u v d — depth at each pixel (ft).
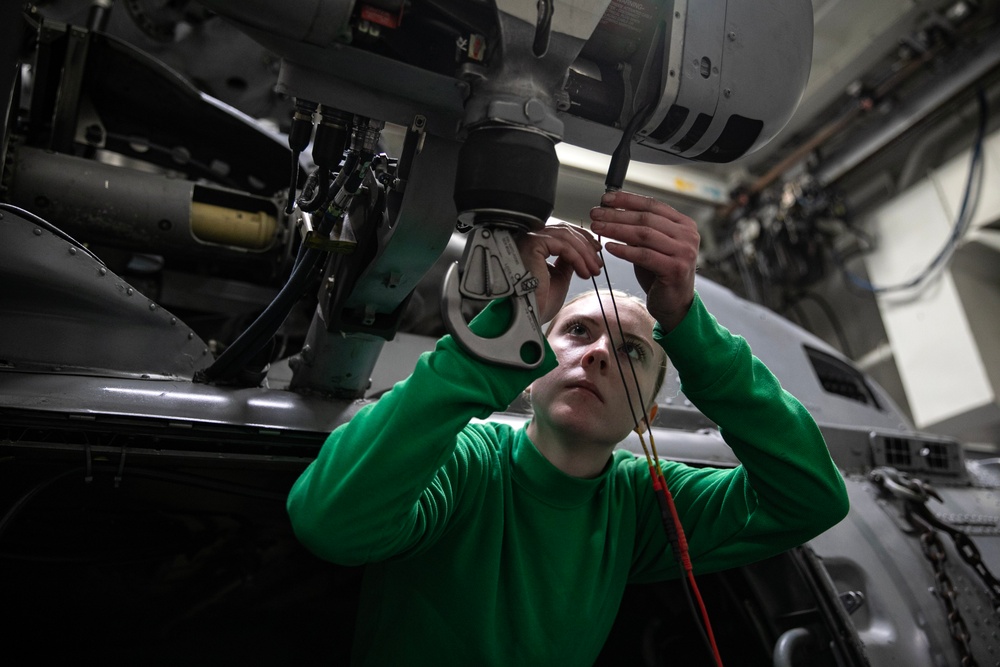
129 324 3.69
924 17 15.23
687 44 2.76
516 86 2.47
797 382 6.42
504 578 3.32
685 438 5.09
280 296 3.45
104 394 3.26
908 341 16.34
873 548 5.02
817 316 19.13
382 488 2.56
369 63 2.52
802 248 18.11
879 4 15.12
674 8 2.75
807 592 4.40
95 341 3.59
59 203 4.55
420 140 2.85
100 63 5.41
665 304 3.04
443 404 2.56
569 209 3.27
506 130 2.47
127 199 4.70
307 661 5.15
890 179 17.53
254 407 3.57
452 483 3.28
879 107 16.62
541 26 2.43
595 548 3.49
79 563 4.15
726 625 5.03
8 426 3.00
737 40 2.88
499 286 2.54
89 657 4.67
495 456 3.60
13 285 3.42
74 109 5.10
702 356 3.21
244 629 5.09
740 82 2.87
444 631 3.17
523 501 3.49
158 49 7.94
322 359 3.83
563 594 3.32
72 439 3.14
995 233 15.23
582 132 2.96
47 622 4.60
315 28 2.34
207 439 3.36
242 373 3.76
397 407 2.61
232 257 5.11
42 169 4.51
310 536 2.62
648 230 2.81
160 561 4.66
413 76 2.56
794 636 4.22
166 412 3.29
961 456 6.48
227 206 5.05
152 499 4.17
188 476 3.45
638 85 2.83
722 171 19.25
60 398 3.14
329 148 2.94
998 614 4.96
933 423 15.78
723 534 3.65
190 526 4.54
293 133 2.96
